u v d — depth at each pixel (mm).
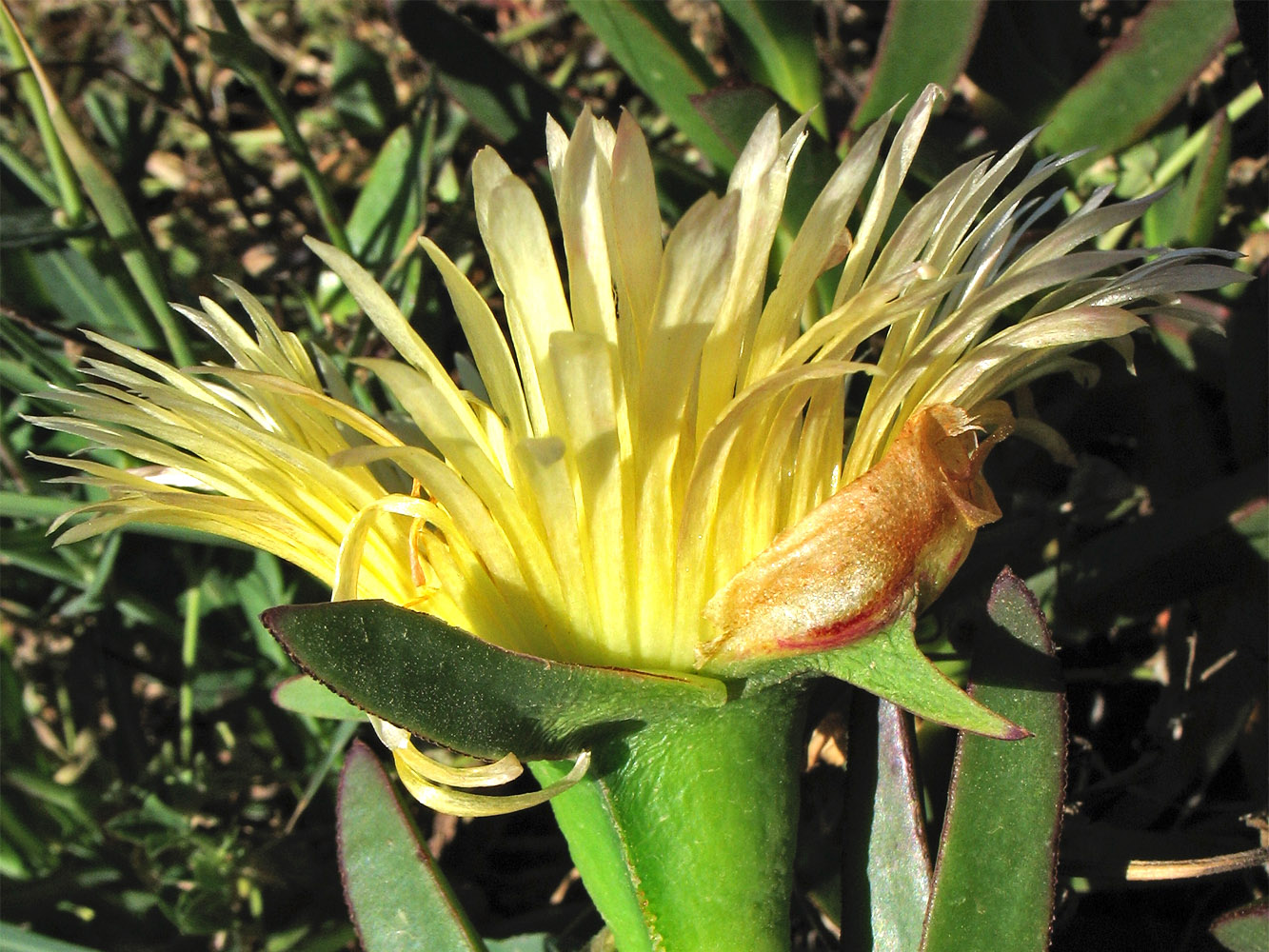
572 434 96
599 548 101
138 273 175
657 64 181
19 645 218
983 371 106
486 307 102
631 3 175
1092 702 176
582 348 91
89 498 196
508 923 175
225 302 229
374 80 245
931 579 105
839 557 102
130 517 109
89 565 197
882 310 97
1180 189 180
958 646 157
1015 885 110
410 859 126
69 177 185
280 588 190
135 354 112
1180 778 158
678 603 103
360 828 128
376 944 125
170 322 178
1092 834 146
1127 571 154
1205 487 150
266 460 107
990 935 110
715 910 111
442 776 101
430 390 94
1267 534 146
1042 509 162
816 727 152
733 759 109
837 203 99
